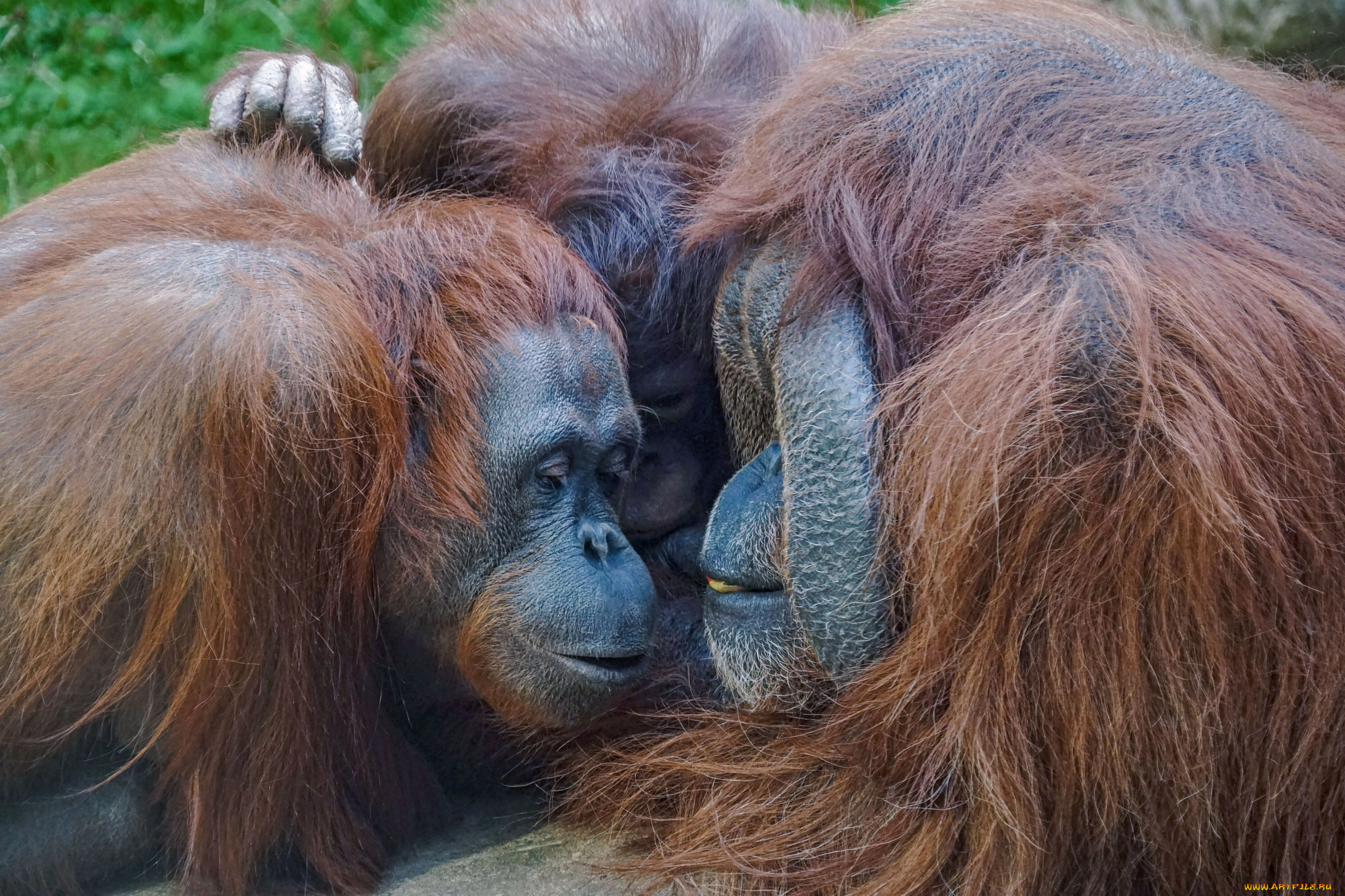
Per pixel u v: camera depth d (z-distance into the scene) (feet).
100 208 9.62
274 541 9.11
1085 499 8.79
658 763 9.51
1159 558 8.76
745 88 10.36
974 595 8.88
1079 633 8.82
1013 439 8.81
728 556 9.35
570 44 10.54
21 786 9.25
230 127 10.07
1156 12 11.60
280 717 9.18
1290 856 8.87
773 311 9.32
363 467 9.23
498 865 9.36
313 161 9.96
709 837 9.29
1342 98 9.54
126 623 9.12
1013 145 9.16
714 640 9.41
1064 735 8.86
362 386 9.21
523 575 9.42
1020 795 8.90
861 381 9.09
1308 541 8.77
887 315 9.13
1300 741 8.82
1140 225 8.93
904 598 9.04
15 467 9.08
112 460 9.05
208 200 9.62
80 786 9.27
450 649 9.54
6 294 9.41
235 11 14.60
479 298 9.50
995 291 8.98
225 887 9.23
